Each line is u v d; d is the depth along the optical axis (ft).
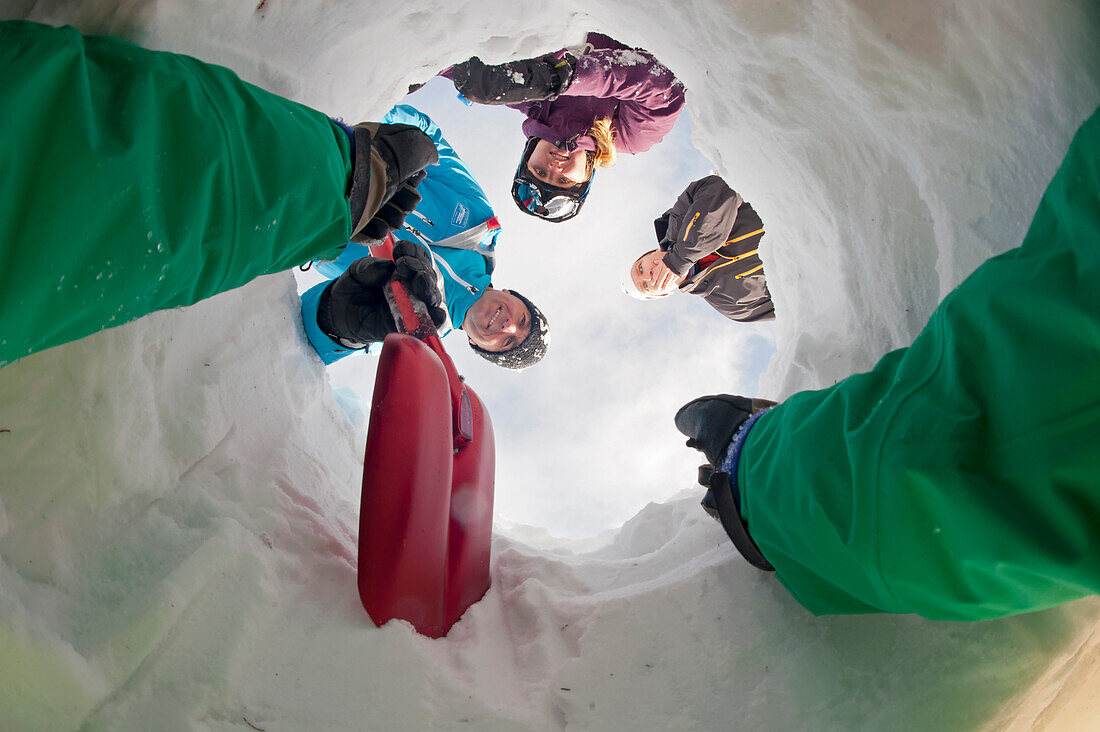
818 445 3.11
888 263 4.63
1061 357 2.18
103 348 3.85
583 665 4.34
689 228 8.50
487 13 5.64
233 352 5.56
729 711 3.92
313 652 3.93
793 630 4.18
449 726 3.69
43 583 3.38
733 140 5.64
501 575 5.69
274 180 2.77
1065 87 3.15
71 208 2.01
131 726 3.20
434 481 4.80
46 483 3.52
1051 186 2.55
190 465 4.66
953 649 3.59
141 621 3.50
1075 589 2.36
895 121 4.13
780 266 6.34
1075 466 2.09
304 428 6.37
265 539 4.61
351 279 6.82
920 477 2.46
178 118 2.43
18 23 2.25
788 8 4.14
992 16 3.30
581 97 8.68
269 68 4.34
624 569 5.79
